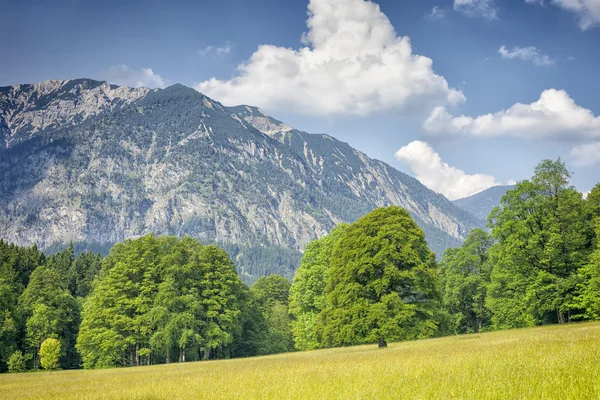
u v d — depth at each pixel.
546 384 10.52
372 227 39.06
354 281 38.81
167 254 56.88
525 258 45.44
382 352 31.84
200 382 20.31
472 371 14.35
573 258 43.25
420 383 12.77
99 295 54.84
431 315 37.97
